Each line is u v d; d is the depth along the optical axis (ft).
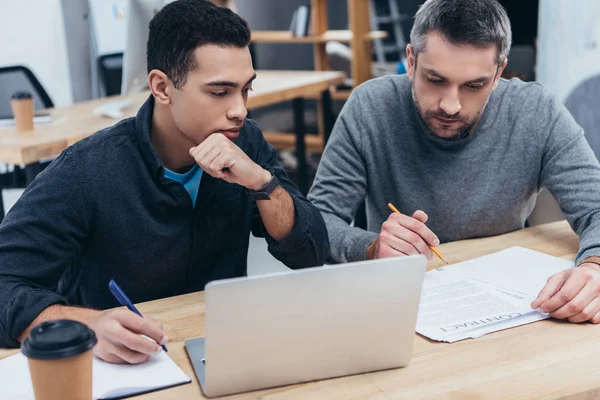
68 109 10.61
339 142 6.23
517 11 12.92
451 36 5.11
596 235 5.10
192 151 4.52
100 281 4.99
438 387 3.64
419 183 6.16
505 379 3.71
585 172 5.80
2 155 8.52
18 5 16.44
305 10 16.96
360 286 3.51
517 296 4.61
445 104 5.30
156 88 4.60
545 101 6.12
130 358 3.78
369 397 3.55
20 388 3.63
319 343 3.59
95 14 17.20
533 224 7.12
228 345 3.41
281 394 3.58
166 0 10.32
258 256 11.04
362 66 16.35
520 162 6.11
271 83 12.44
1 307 4.15
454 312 4.41
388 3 18.43
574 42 10.28
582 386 3.64
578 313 4.30
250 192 4.75
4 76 11.68
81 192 4.68
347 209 6.13
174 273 5.07
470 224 6.18
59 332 3.09
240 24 4.47
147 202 4.85
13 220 4.53
